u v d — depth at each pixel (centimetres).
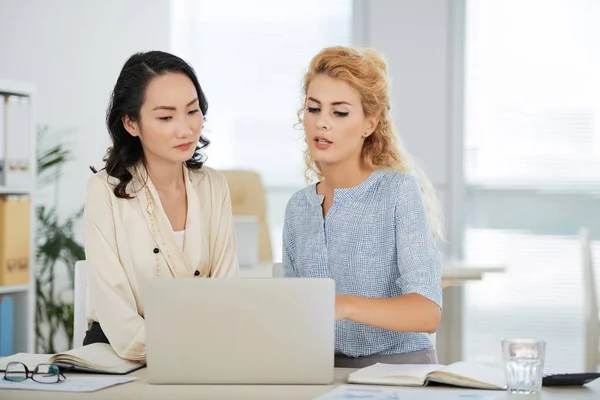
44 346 604
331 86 244
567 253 646
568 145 648
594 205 645
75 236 635
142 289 196
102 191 244
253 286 195
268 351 195
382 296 248
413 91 663
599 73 644
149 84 237
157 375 196
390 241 247
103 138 651
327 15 683
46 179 625
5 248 484
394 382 195
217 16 696
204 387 194
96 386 194
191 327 195
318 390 190
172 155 240
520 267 651
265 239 525
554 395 185
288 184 691
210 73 698
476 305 652
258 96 693
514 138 655
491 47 657
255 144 694
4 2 611
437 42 661
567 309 643
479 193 659
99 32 651
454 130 659
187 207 255
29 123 499
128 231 244
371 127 255
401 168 266
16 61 614
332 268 252
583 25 646
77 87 641
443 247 660
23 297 500
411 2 662
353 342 247
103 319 231
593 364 471
